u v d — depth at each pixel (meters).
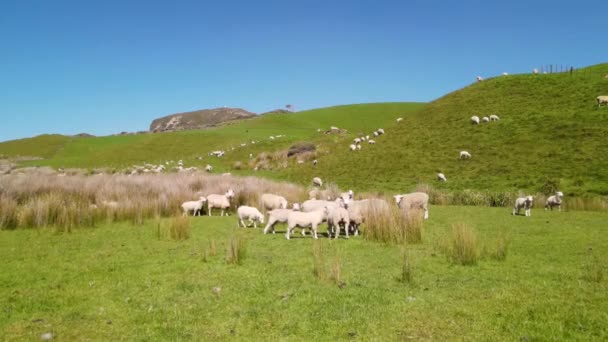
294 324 7.47
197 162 63.44
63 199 21.92
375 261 12.03
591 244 14.60
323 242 15.06
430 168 40.78
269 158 58.97
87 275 10.81
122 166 68.00
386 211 15.98
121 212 21.23
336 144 59.56
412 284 9.70
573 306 8.13
